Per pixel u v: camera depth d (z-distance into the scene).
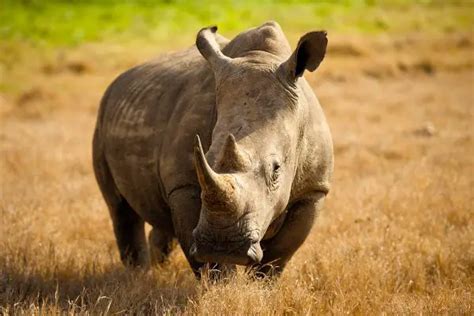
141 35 86.12
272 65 17.08
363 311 17.73
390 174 32.38
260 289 17.75
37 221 25.19
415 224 24.88
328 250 21.72
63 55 76.19
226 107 16.48
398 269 20.44
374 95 59.12
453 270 20.86
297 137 17.03
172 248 23.47
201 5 99.81
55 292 18.56
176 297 18.05
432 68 72.31
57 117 53.94
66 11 95.88
